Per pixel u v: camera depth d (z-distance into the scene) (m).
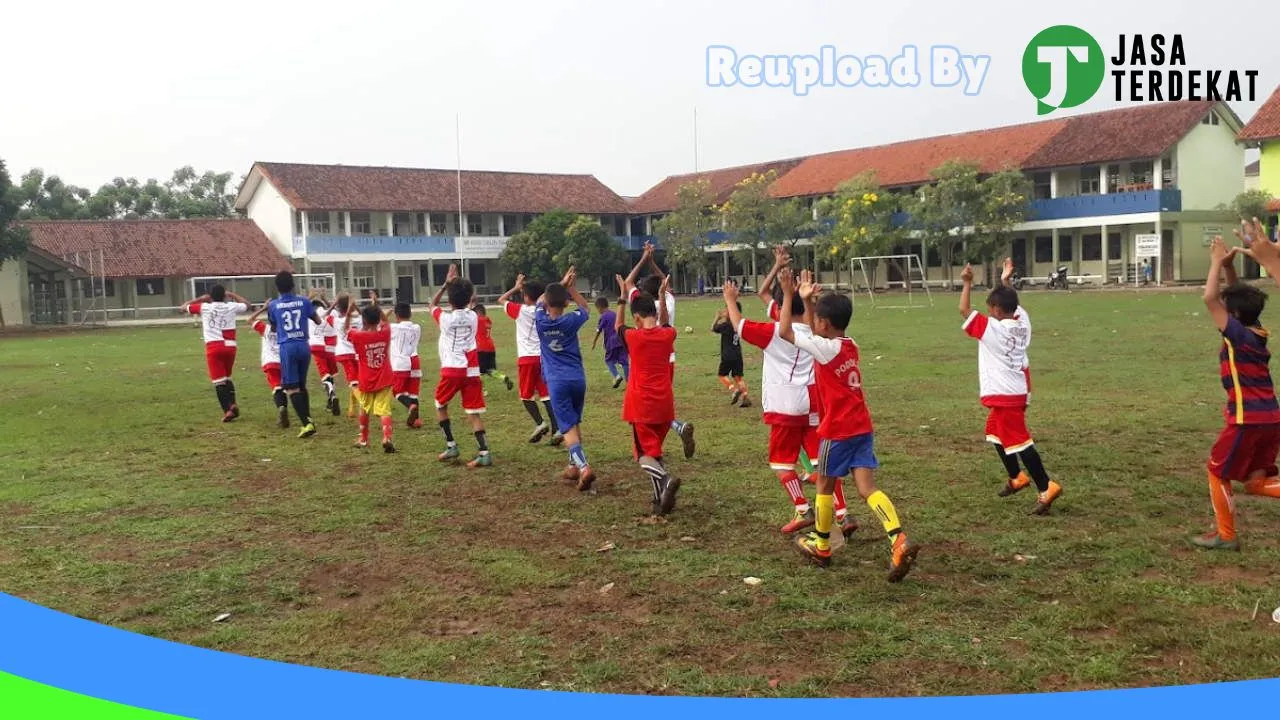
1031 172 47.22
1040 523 6.36
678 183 63.56
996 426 6.71
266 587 5.48
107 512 7.21
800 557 5.81
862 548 5.97
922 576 5.38
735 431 10.27
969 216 44.84
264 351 11.47
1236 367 5.60
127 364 20.91
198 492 7.87
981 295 40.84
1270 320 21.16
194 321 42.19
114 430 11.32
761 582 5.34
